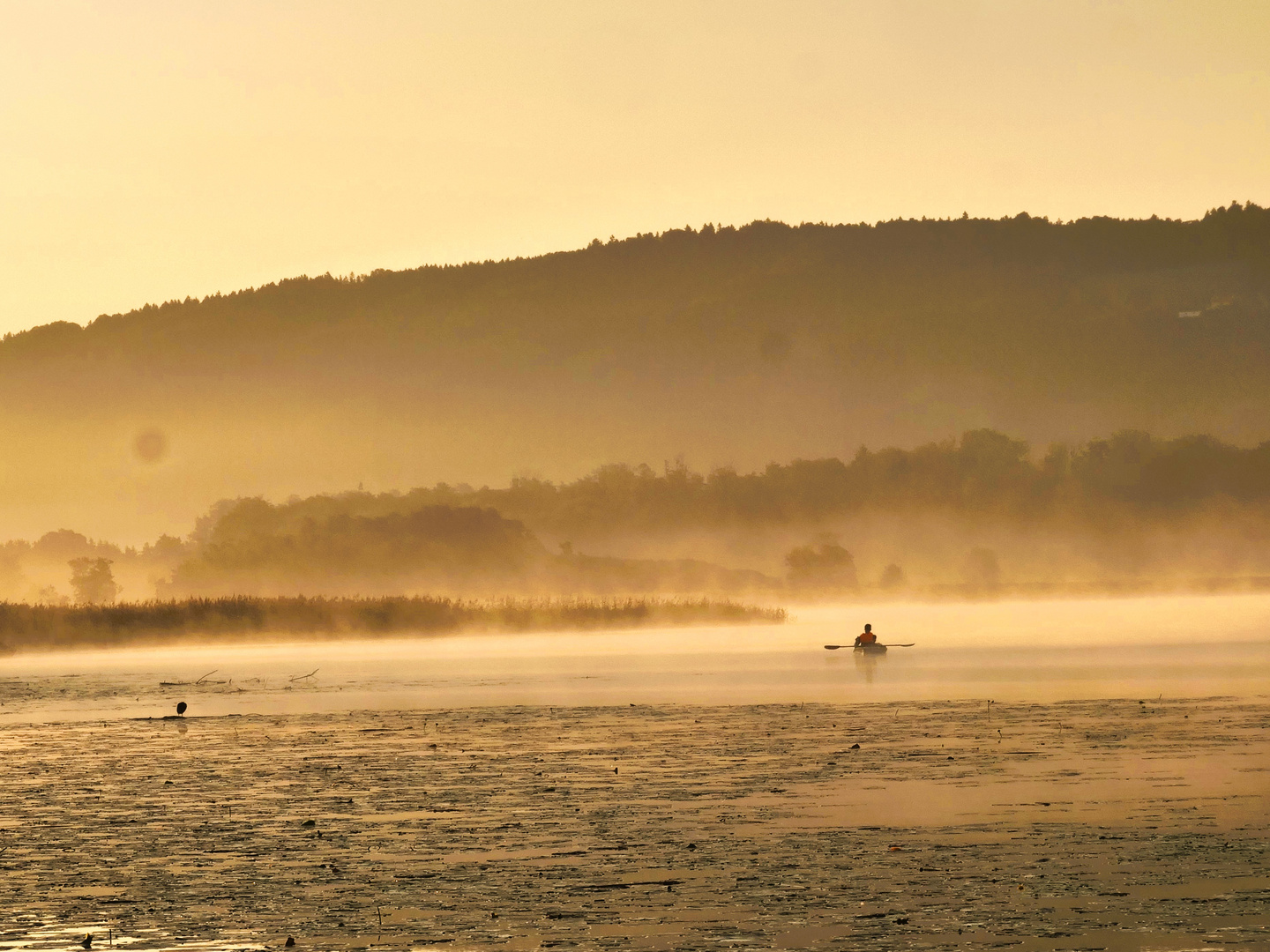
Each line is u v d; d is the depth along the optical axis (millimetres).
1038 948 25484
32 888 32219
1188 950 25203
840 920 27656
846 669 101375
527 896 30312
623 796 43062
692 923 27781
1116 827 35781
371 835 37625
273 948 26797
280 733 63875
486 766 50781
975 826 36469
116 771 51531
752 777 46312
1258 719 60188
